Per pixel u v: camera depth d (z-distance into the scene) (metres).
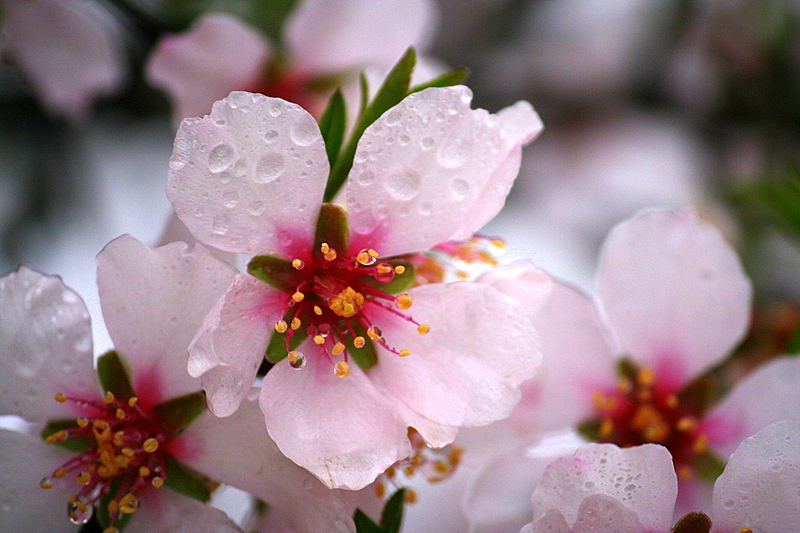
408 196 0.21
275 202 0.20
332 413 0.21
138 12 0.27
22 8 0.28
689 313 0.22
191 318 0.21
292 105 0.20
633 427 0.23
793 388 0.22
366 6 0.26
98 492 0.21
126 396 0.21
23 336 0.21
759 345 0.25
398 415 0.21
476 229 0.21
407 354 0.21
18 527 0.21
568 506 0.20
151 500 0.21
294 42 0.26
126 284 0.21
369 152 0.20
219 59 0.26
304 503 0.21
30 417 0.21
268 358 0.21
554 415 0.23
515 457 0.22
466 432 0.22
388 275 0.21
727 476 0.21
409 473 0.21
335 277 0.21
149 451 0.21
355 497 0.21
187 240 0.21
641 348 0.23
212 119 0.20
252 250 0.21
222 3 0.28
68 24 0.28
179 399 0.21
